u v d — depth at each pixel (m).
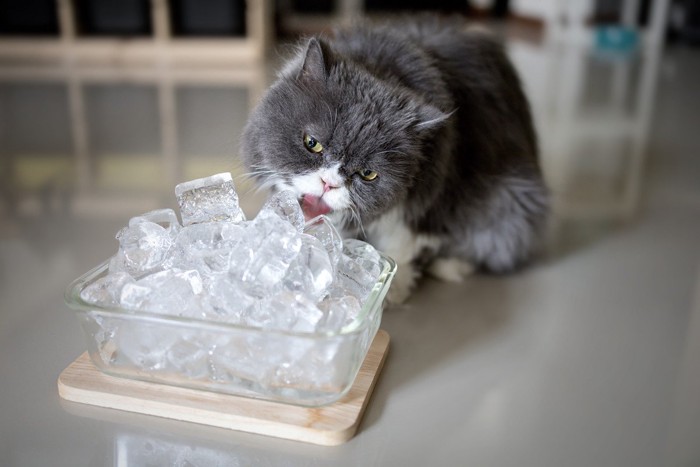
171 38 2.46
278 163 0.76
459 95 0.87
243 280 0.66
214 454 0.64
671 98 2.07
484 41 0.97
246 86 2.01
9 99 1.83
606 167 1.37
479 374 0.74
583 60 2.71
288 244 0.67
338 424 0.65
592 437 0.67
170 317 0.63
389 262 0.72
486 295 0.88
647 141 1.59
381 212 0.79
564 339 0.80
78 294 0.66
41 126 1.57
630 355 0.77
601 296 0.88
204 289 0.67
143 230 0.71
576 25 3.22
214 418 0.66
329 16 3.13
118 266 0.70
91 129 1.55
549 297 0.88
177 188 0.74
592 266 0.95
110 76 2.16
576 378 0.74
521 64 2.59
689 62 2.68
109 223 1.03
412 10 3.41
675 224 1.08
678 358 0.77
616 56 2.81
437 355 0.77
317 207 0.77
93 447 0.64
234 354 0.64
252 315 0.65
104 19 2.46
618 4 3.20
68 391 0.68
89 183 1.19
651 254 0.99
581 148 1.52
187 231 0.71
